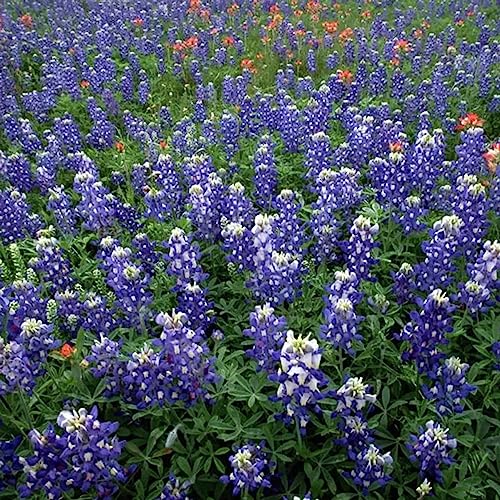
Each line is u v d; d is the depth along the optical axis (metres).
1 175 1.34
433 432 0.60
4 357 0.64
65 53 2.12
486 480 0.65
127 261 0.81
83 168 1.22
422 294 0.84
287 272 0.78
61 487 0.57
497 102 1.59
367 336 0.79
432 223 1.00
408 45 2.02
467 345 0.79
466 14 2.46
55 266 0.88
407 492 0.65
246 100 1.50
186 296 0.77
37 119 1.73
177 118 1.72
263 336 0.67
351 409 0.62
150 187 1.23
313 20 2.41
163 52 2.16
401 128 1.40
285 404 0.60
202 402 0.67
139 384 0.66
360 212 1.01
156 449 0.68
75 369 0.71
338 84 1.69
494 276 0.73
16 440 0.65
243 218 0.98
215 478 0.66
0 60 2.09
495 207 1.00
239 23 2.45
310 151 1.17
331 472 0.66
